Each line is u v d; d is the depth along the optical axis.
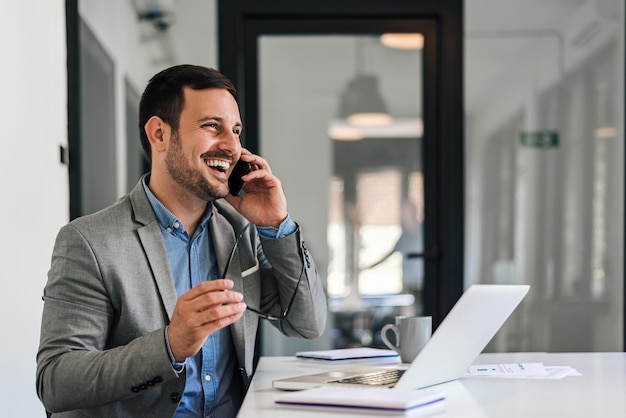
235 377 2.18
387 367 2.12
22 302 2.96
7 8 2.85
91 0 4.25
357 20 4.52
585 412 1.55
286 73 4.51
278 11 4.46
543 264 4.54
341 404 1.55
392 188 4.54
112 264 1.97
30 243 3.10
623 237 4.53
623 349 4.53
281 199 2.22
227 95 2.10
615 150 4.53
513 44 4.52
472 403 1.63
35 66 3.25
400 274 4.54
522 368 2.09
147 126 2.11
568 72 4.53
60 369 1.85
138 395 1.92
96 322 1.95
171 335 1.78
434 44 4.52
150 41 4.36
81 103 4.21
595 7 4.54
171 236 2.11
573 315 4.53
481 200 4.53
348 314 4.53
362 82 4.53
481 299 1.76
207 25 4.42
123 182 4.29
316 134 4.53
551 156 4.53
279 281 2.28
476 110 4.52
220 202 2.30
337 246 4.54
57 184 3.62
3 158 2.77
